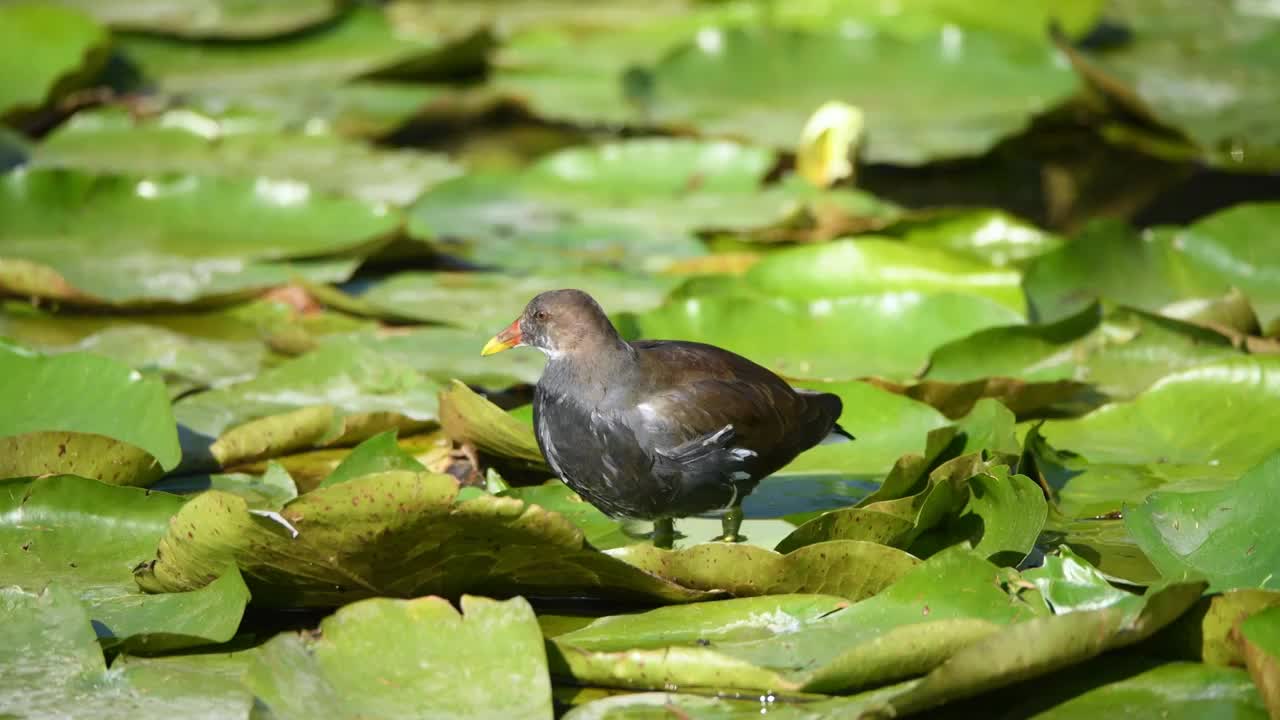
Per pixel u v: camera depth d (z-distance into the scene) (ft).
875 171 58.29
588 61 66.28
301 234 45.85
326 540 22.70
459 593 24.64
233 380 35.76
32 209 45.55
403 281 43.68
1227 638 21.34
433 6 76.48
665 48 67.41
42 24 56.39
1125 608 22.09
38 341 37.99
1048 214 53.21
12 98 53.98
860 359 36.76
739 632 23.03
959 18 64.34
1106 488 29.91
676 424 26.45
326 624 21.95
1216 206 53.36
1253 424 31.73
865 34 60.75
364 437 32.81
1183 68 64.49
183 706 21.09
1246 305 37.60
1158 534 25.26
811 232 45.78
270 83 63.36
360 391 34.32
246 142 55.31
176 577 24.17
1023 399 33.65
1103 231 41.42
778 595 24.00
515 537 22.88
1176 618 21.68
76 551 26.04
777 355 36.99
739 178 52.54
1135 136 59.06
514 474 31.42
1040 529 25.31
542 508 22.36
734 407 27.04
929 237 46.09
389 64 62.69
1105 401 35.37
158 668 22.35
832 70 60.80
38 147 53.88
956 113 58.18
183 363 36.81
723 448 26.68
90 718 20.61
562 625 24.22
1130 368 36.91
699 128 56.90
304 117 59.16
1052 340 36.06
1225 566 24.11
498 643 21.52
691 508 27.30
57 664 22.02
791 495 30.50
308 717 19.99
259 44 65.87
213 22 67.46
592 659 21.62
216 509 22.53
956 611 22.76
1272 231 41.88
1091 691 21.01
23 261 39.19
